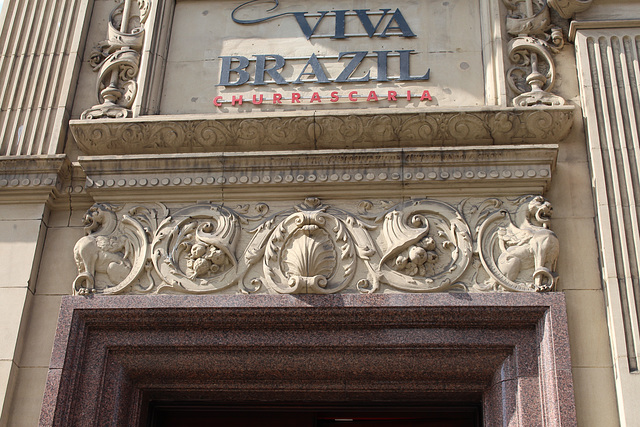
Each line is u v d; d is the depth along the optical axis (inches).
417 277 203.9
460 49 239.6
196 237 213.3
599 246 205.6
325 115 221.0
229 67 242.7
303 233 211.5
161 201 221.5
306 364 201.5
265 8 252.8
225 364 203.3
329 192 217.5
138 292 208.4
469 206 212.8
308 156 217.9
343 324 200.4
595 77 225.9
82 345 204.1
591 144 215.9
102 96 241.3
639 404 182.7
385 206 215.0
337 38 244.1
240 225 215.6
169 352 205.0
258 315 201.5
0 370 200.2
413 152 215.9
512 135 219.9
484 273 203.5
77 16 255.6
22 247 217.0
